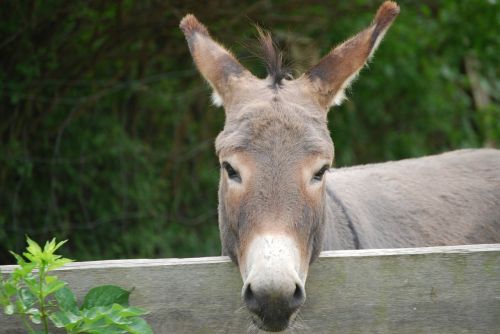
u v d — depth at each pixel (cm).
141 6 2462
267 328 934
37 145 2494
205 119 3031
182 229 2814
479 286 962
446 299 960
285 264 912
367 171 1697
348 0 2712
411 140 3503
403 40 3095
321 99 1152
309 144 1012
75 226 2473
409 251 964
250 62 2391
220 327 949
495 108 3434
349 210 1485
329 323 959
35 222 2450
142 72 2716
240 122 1041
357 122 3466
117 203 2592
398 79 3378
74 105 2512
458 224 1636
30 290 893
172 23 2502
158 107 2852
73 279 928
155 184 2727
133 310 862
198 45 1261
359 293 958
